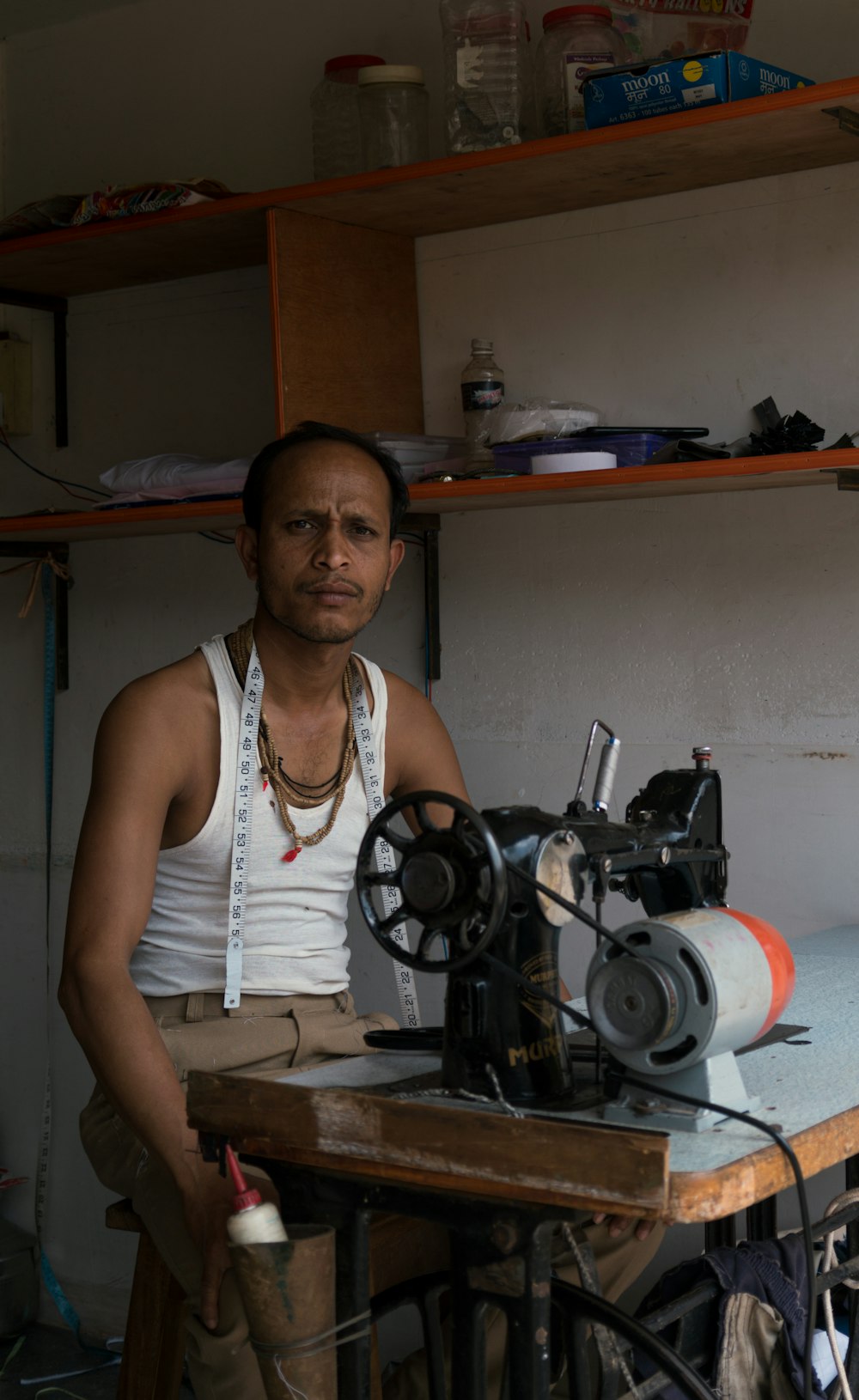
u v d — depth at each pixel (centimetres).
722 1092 122
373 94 242
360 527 179
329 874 190
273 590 178
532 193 238
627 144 210
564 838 129
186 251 271
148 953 187
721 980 118
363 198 236
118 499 258
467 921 123
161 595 307
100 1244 315
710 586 245
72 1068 319
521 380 260
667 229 244
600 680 257
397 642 281
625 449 222
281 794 183
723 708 245
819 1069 140
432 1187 122
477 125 228
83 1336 313
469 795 272
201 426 299
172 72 297
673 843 151
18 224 267
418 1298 144
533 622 263
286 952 188
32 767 326
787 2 231
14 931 328
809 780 238
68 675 320
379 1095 128
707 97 198
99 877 167
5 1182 317
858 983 184
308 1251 121
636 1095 123
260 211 242
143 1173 175
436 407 269
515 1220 118
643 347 248
